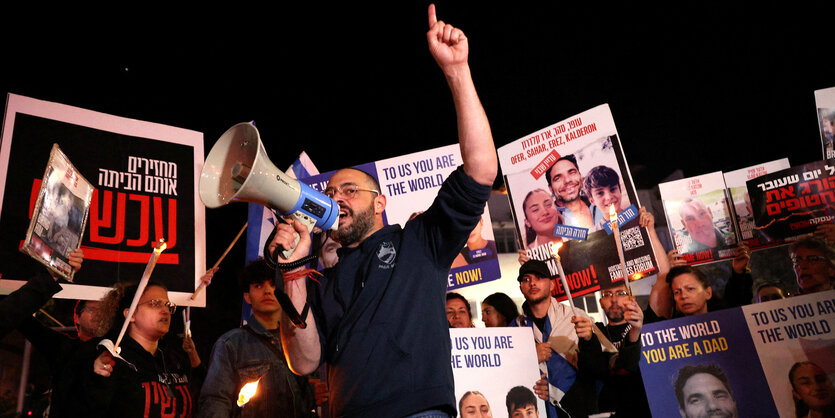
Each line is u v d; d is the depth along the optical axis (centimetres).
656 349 327
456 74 163
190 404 312
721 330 328
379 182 363
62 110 335
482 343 315
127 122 351
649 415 360
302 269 168
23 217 311
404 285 160
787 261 393
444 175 367
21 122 323
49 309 397
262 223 353
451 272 358
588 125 387
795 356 319
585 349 342
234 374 320
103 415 264
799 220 369
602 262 368
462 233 163
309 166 373
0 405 355
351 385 149
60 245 270
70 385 267
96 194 330
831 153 367
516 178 399
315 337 169
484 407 305
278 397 320
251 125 173
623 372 345
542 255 383
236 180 169
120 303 312
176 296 333
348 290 167
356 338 153
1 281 297
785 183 375
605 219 373
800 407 312
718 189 402
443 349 156
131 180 342
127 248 330
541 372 347
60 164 273
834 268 365
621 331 362
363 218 186
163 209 346
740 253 388
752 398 316
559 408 343
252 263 344
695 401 319
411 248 167
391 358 150
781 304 328
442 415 148
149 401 287
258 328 335
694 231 397
